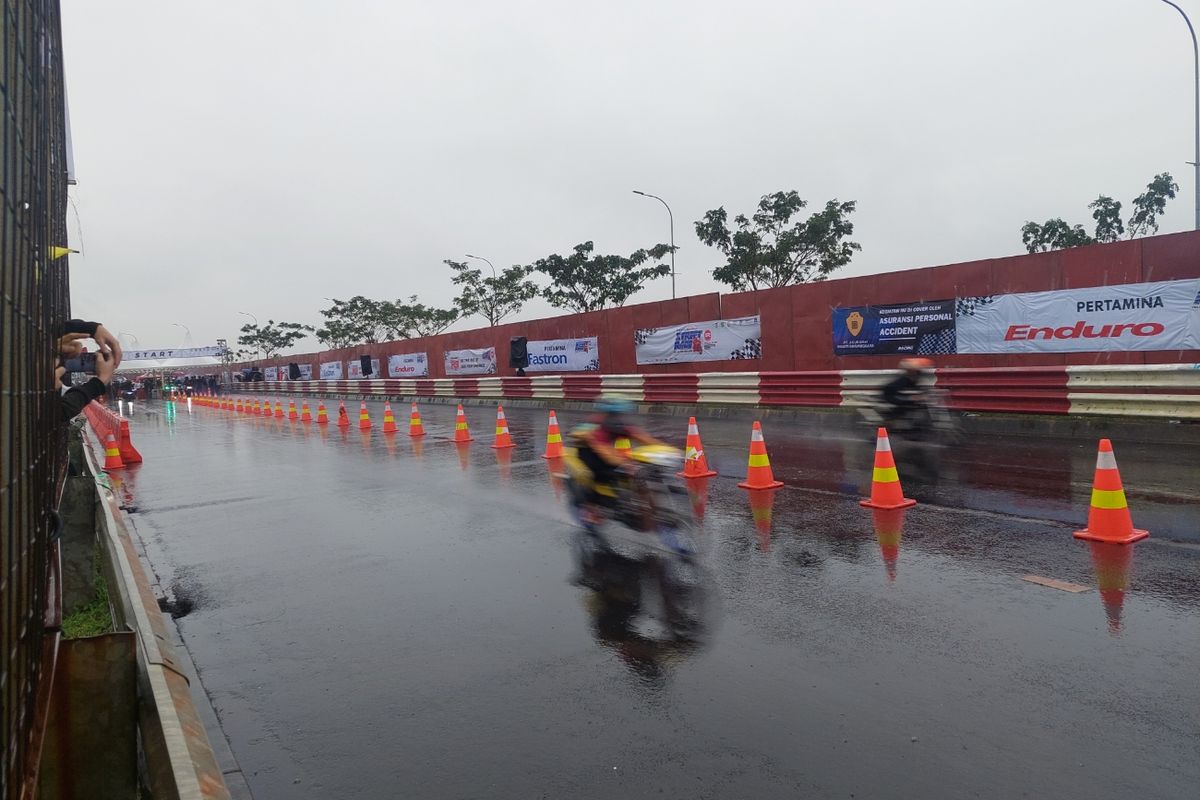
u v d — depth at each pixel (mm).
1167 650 4270
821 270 36312
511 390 29312
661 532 6875
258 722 4125
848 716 3766
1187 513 7168
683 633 4977
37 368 2205
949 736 3521
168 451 19125
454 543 7742
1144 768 3180
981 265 15031
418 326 67812
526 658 4730
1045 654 4316
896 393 12109
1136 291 12781
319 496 11047
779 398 17938
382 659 4871
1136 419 11891
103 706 2785
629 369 24281
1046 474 9383
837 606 5285
